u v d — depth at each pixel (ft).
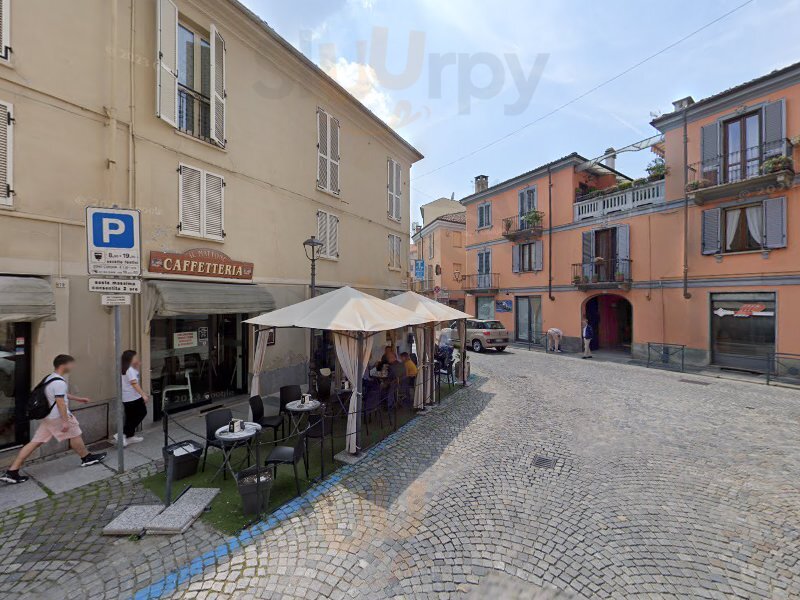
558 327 60.54
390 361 29.43
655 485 15.20
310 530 11.96
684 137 44.45
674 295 45.91
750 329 39.96
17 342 17.02
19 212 16.44
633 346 50.26
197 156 23.85
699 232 43.62
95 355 18.94
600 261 53.78
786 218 37.17
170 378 23.72
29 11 16.76
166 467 15.30
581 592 9.41
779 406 27.40
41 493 14.01
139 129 20.72
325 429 17.60
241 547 11.09
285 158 31.04
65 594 9.28
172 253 22.08
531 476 15.97
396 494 14.33
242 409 25.22
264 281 28.94
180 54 23.34
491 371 41.73
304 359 32.89
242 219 27.17
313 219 34.37
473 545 11.28
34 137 16.94
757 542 11.51
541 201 63.31
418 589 9.48
